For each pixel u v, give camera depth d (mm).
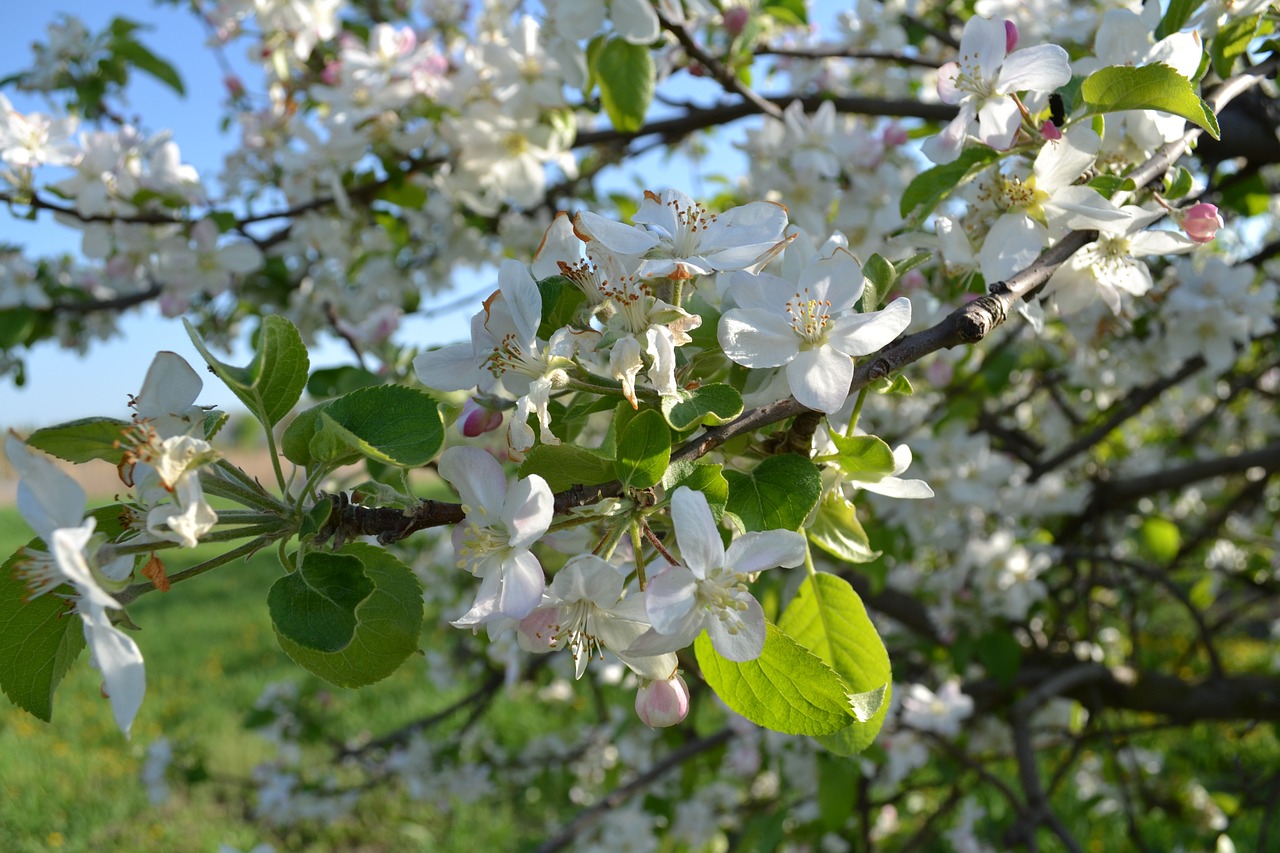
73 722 9055
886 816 4648
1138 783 4453
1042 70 1331
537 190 3016
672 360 1029
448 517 997
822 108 2564
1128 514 4453
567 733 5375
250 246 3211
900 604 3383
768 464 1083
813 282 1136
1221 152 2334
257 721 5121
